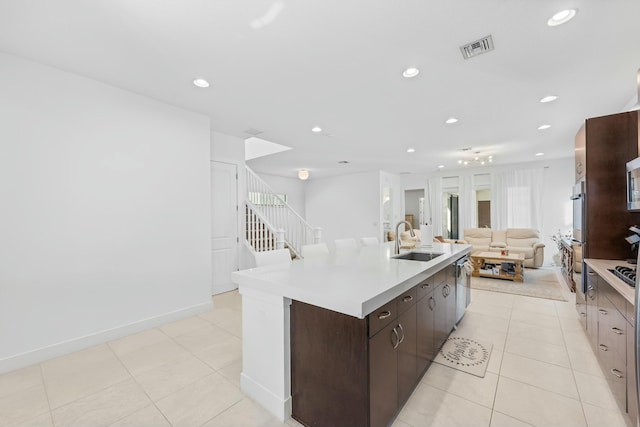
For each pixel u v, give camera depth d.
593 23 1.85
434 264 2.23
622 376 1.70
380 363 1.45
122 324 2.81
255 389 1.82
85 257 2.60
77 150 2.55
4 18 1.79
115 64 2.38
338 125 4.03
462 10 1.75
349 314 1.30
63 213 2.47
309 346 1.57
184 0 1.65
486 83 2.74
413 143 5.08
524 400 1.82
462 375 2.11
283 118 3.72
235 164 4.58
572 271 4.30
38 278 2.34
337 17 1.81
